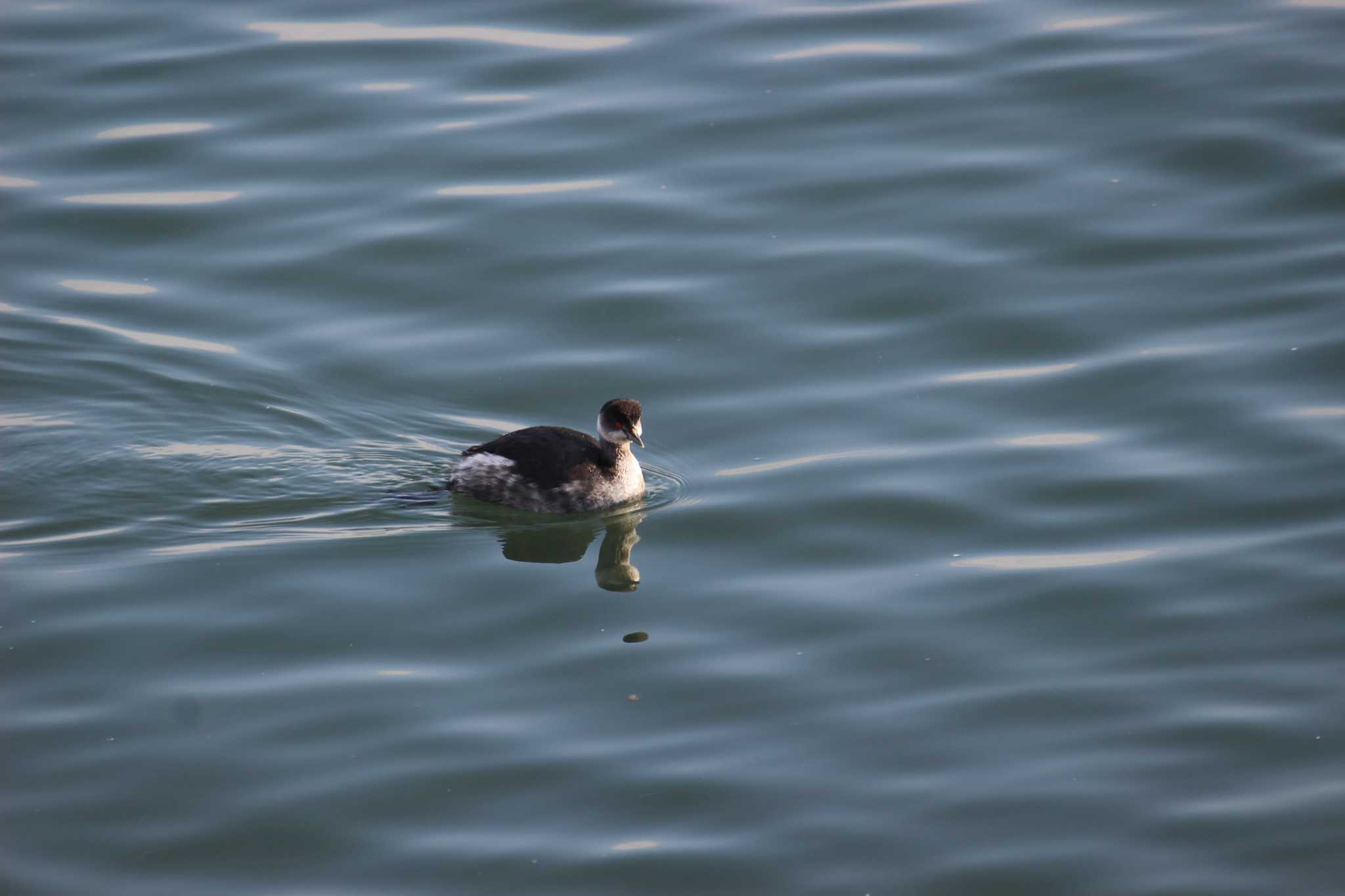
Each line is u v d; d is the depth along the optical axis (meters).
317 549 17.66
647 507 18.62
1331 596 16.41
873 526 17.97
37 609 16.27
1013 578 16.97
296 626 16.22
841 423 19.72
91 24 27.77
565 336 21.28
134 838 13.27
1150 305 21.39
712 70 26.28
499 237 22.86
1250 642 15.82
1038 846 13.23
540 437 18.89
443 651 15.88
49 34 27.42
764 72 26.14
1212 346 20.59
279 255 22.61
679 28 27.42
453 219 23.17
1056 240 22.55
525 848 13.23
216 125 25.17
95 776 13.93
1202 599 16.50
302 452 19.39
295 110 25.44
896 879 12.90
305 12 28.19
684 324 21.39
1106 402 19.81
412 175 24.08
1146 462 18.73
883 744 14.48
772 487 18.69
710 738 14.56
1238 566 16.95
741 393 20.33
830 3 28.03
